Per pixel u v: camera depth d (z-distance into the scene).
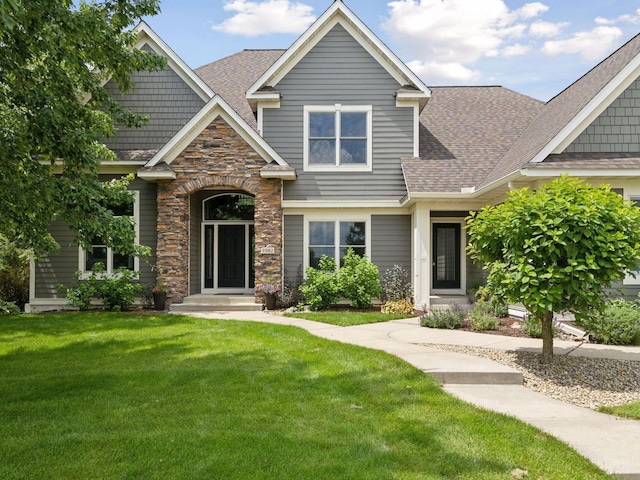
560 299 6.90
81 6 8.18
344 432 4.65
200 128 14.27
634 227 7.05
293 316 12.54
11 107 7.44
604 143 11.62
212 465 3.96
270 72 14.98
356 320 11.64
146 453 4.19
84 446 4.34
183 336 9.59
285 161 14.91
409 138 15.22
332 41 15.30
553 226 6.84
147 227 14.89
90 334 9.94
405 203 14.38
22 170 7.39
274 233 14.30
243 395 5.82
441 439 4.50
